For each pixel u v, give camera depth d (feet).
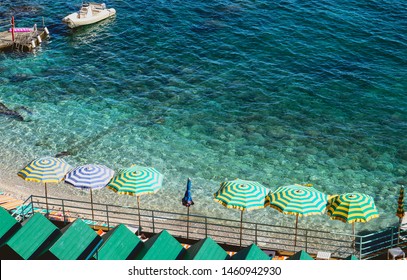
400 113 138.41
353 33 173.47
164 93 145.07
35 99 141.18
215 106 139.85
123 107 138.62
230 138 127.54
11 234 69.31
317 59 160.97
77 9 194.90
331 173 116.88
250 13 185.57
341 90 147.23
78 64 159.84
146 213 102.27
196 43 169.37
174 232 97.14
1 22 184.85
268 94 145.28
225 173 115.55
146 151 121.80
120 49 167.84
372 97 144.56
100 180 85.66
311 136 129.18
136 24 181.37
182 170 115.75
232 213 103.60
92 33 177.06
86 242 67.00
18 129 127.34
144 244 69.10
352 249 94.27
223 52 164.55
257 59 161.07
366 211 79.61
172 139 126.41
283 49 165.78
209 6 190.80
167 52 165.27
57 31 179.63
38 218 69.00
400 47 166.50
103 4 186.39
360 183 114.01
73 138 125.18
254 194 81.35
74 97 142.72
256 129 131.23
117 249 67.56
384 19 181.27
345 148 125.18
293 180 114.32
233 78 152.25
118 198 106.42
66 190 108.17
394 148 125.59
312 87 148.25
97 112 136.26
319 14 183.73
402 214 82.07
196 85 148.87
